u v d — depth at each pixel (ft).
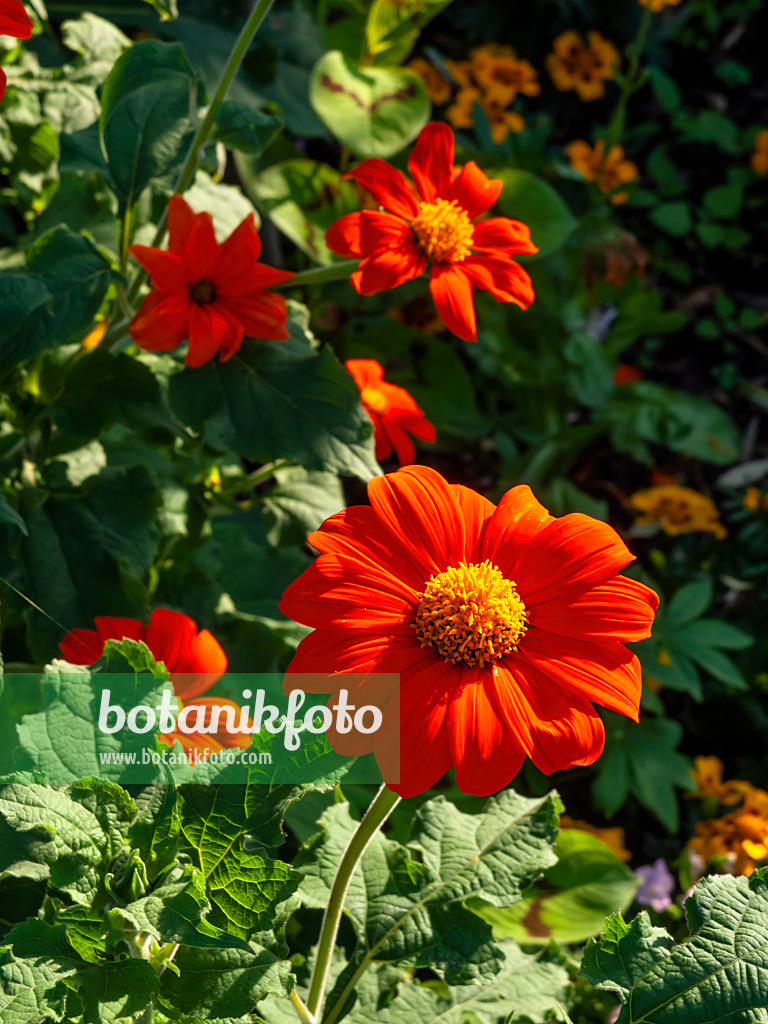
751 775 3.07
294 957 1.47
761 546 3.29
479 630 1.30
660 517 3.47
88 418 1.71
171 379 1.68
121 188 1.70
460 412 3.38
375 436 1.88
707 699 3.24
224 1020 1.30
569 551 1.35
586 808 2.96
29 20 1.42
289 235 2.83
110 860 1.25
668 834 2.95
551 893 1.91
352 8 2.67
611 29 4.77
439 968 1.40
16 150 1.92
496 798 1.50
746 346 4.69
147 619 1.74
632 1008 1.25
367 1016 1.44
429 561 1.35
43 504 1.75
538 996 1.53
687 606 2.75
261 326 1.68
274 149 3.15
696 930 1.27
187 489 2.01
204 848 1.28
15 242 2.41
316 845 1.46
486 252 1.77
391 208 1.73
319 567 1.33
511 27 4.67
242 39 1.63
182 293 1.66
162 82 1.69
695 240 4.95
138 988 1.24
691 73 5.30
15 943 1.24
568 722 1.28
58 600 1.70
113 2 2.99
